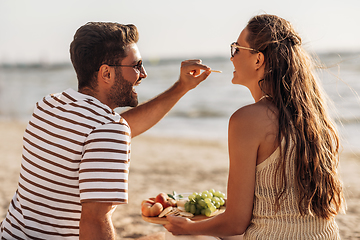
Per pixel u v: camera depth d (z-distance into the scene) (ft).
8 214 5.61
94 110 5.17
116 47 5.41
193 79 7.43
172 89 7.63
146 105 7.53
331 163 5.52
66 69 214.90
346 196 16.15
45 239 5.22
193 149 32.53
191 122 55.31
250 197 5.45
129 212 14.39
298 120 5.27
